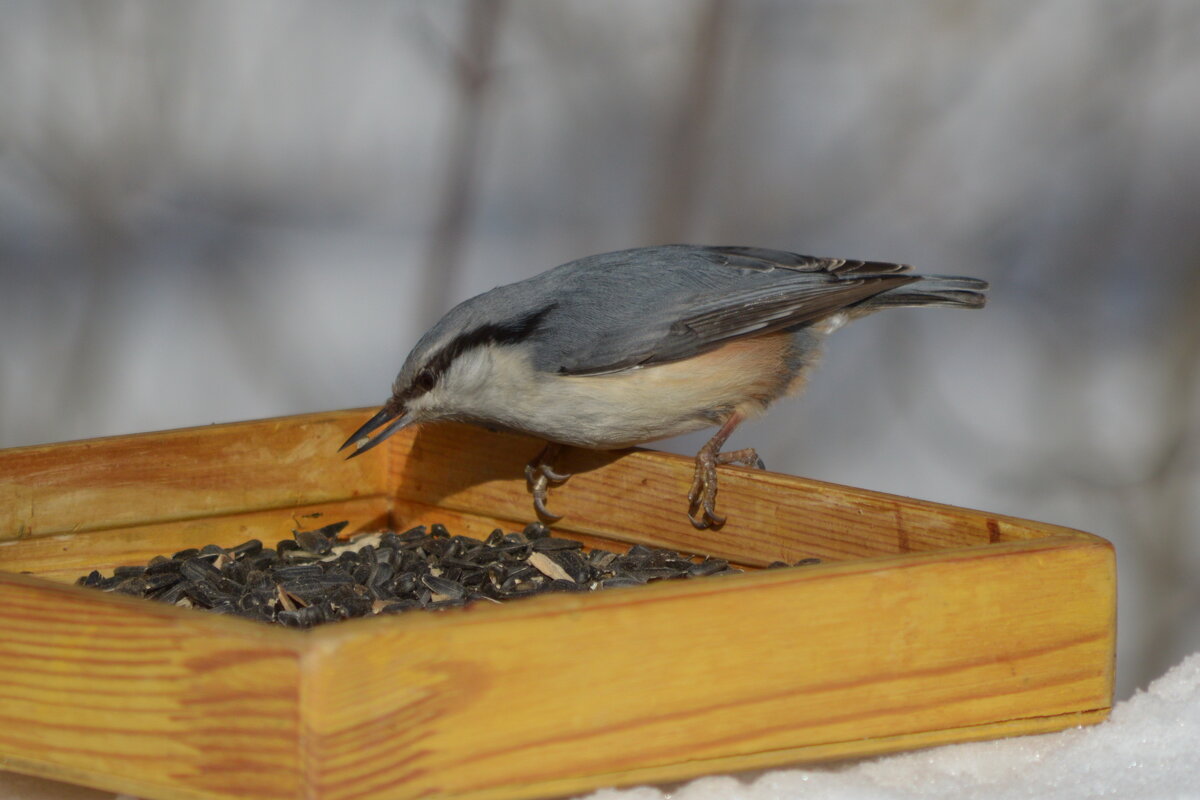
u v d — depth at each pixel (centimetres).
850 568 498
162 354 1450
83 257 1512
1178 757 522
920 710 510
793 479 666
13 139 1510
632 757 471
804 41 1623
